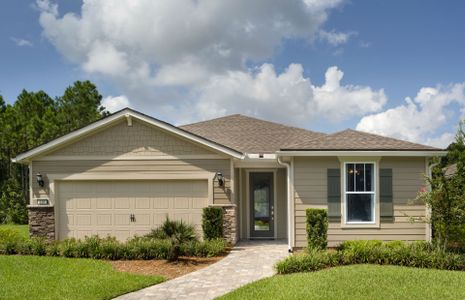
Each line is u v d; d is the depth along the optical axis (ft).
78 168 51.06
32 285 31.07
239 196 56.75
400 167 46.29
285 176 57.21
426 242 41.98
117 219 50.88
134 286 30.71
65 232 51.08
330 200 46.24
